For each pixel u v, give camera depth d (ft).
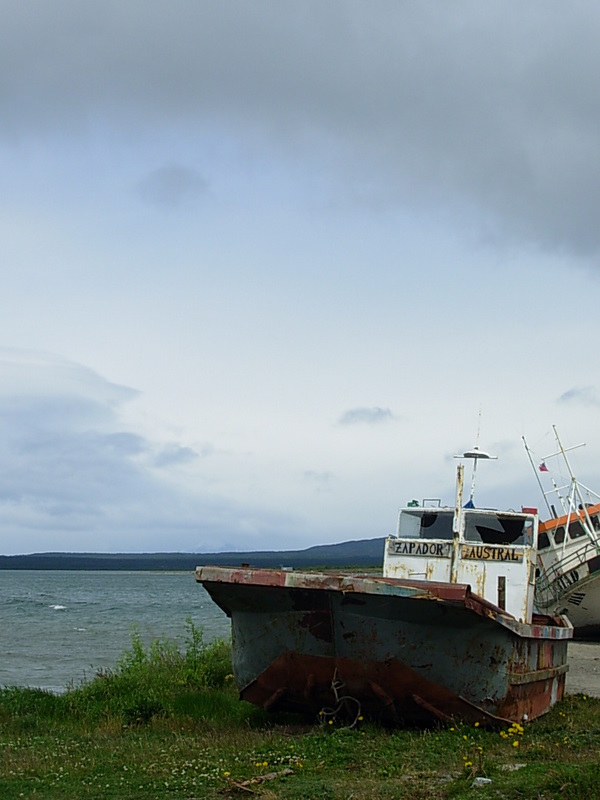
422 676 38.96
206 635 123.75
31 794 29.94
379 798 28.81
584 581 104.12
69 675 81.92
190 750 37.24
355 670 39.37
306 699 41.42
